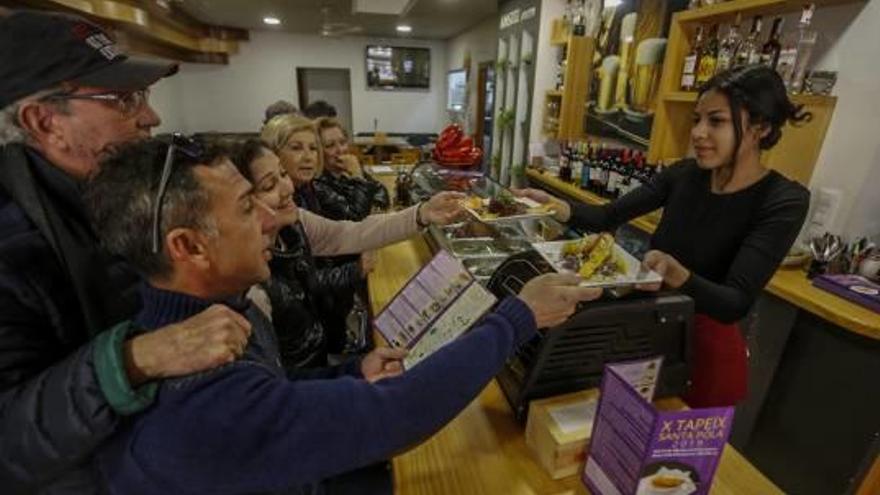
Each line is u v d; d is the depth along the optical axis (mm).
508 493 755
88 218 678
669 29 2420
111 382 467
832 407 1468
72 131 725
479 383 609
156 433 469
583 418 803
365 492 759
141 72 777
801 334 1561
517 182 4129
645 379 839
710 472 655
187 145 571
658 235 1443
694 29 2105
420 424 551
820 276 1564
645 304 857
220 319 516
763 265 1108
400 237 1583
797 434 1593
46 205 651
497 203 1618
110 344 494
